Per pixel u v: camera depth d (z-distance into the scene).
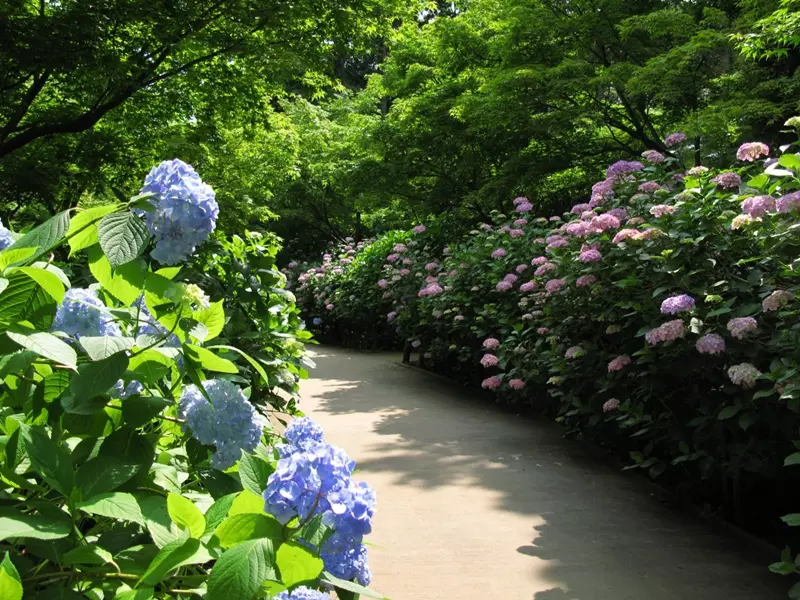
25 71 7.73
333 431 6.80
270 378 4.39
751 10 10.42
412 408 7.99
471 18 15.09
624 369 5.17
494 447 6.14
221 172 12.81
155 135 10.84
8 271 1.25
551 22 12.18
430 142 15.29
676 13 11.10
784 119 10.20
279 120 13.99
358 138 16.16
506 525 4.27
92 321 1.50
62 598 1.08
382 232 22.84
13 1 7.30
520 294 7.67
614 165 6.07
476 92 14.25
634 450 5.61
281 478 1.19
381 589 3.40
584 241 5.82
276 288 4.98
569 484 5.08
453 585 3.45
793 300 3.90
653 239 4.71
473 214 13.72
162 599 1.18
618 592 3.39
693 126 9.69
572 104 12.36
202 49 9.66
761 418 4.05
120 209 1.33
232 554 1.03
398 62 16.98
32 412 1.46
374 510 1.25
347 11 9.58
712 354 4.20
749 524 4.26
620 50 12.42
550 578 3.53
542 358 6.34
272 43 9.76
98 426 1.47
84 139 9.66
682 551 3.89
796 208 3.82
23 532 1.01
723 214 4.44
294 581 1.12
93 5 7.60
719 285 4.40
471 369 9.53
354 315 15.03
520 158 13.16
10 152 9.27
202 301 1.56
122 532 1.27
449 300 9.02
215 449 1.61
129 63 8.50
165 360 1.50
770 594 3.37
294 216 23.81
